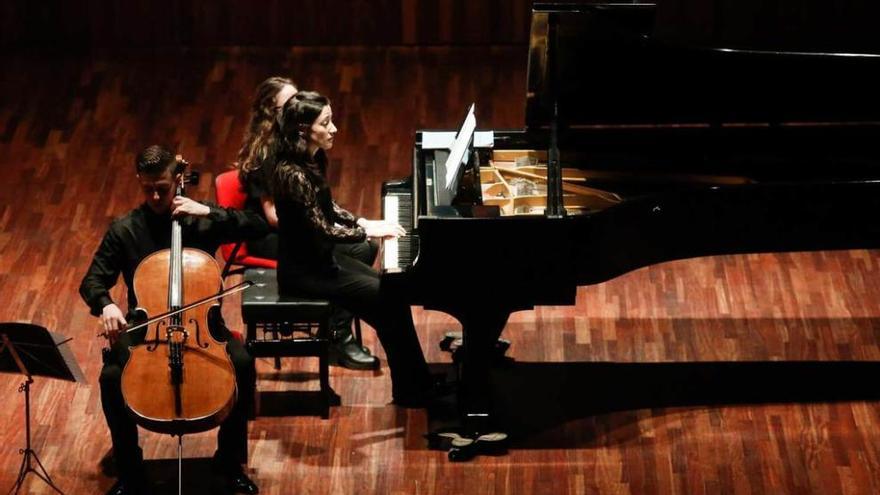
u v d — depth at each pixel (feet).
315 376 63.21
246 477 56.39
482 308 56.59
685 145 64.75
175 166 55.77
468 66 90.22
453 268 55.57
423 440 59.31
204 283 54.34
